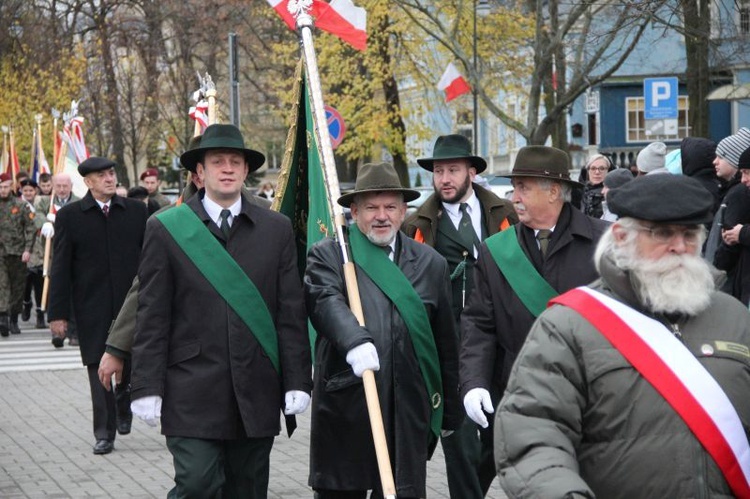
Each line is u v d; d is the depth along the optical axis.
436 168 8.62
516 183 6.60
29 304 23.34
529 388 3.97
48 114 39.16
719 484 3.80
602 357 3.92
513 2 29.59
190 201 6.86
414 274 6.75
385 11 32.00
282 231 6.89
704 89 26.48
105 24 41.59
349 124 33.94
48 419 12.41
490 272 6.59
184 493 6.51
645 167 11.90
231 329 6.62
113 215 10.75
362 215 6.72
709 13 22.72
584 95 40.81
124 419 11.32
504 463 3.97
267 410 6.69
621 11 21.31
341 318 6.30
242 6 40.94
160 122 41.69
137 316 6.67
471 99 35.38
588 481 3.95
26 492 9.09
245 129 50.31
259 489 6.83
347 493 6.63
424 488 6.53
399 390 6.48
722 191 10.24
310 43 8.22
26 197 22.55
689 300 3.91
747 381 3.90
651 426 3.85
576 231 6.50
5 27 42.47
